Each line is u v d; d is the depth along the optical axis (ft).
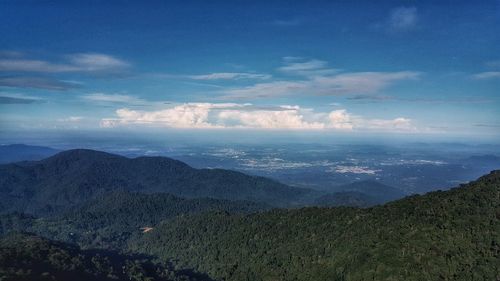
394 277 402.93
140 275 552.00
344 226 561.43
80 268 504.84
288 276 526.16
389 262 424.87
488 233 421.18
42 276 447.01
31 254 488.44
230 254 654.12
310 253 539.70
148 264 645.51
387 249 446.60
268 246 621.31
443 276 388.37
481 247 407.44
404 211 527.81
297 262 540.93
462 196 506.07
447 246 420.36
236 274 598.34
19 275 431.43
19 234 603.67
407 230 467.93
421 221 475.72
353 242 496.64
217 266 642.22
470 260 396.78
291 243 596.29
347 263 461.37
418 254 420.36
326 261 497.05
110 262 581.12
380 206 586.45
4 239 575.79
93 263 543.39
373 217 545.85
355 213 592.19
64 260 504.02
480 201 481.87
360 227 530.68
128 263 599.57
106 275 520.83
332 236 550.36
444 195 534.78
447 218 467.11
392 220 512.22
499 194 481.46
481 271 382.63
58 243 587.68
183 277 602.44
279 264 567.18
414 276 395.96
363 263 446.60
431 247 424.46
